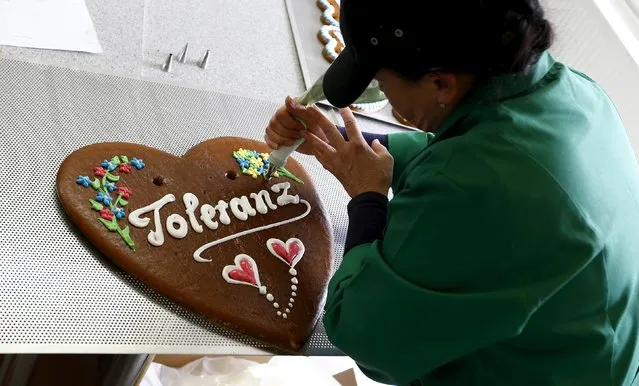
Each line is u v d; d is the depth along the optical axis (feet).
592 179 2.17
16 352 2.18
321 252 3.04
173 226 2.72
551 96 2.25
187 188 2.91
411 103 2.30
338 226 3.31
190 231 2.76
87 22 3.55
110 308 2.43
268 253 2.88
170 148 3.14
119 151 2.88
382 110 4.19
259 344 2.64
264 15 4.49
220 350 2.53
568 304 2.18
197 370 4.22
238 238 2.85
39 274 2.40
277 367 4.37
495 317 2.06
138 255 2.56
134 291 2.53
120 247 2.54
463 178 2.08
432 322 2.15
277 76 4.03
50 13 3.46
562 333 2.22
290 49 4.31
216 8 4.32
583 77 2.64
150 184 2.83
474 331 2.10
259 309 2.68
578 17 4.79
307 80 4.08
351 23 2.07
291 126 2.99
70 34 3.42
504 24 1.88
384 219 2.68
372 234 2.62
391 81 2.21
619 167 2.34
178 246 2.68
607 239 2.15
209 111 3.49
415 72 2.06
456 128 2.27
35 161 2.73
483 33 1.90
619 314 2.27
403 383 2.43
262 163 3.25
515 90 2.20
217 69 3.83
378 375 2.57
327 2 4.78
